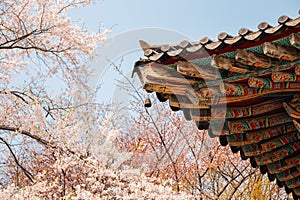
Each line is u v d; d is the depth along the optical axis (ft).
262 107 11.01
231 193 38.04
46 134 21.30
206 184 37.50
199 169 34.68
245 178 37.19
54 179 21.83
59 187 20.83
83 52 24.18
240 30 8.36
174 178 33.45
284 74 9.04
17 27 24.45
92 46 24.07
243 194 39.75
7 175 31.37
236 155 38.60
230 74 9.34
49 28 23.75
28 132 21.74
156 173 26.73
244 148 12.73
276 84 9.45
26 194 19.63
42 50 23.35
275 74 9.01
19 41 23.61
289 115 10.67
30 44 24.54
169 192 19.77
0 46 22.77
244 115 11.15
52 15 23.79
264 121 11.64
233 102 10.70
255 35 8.22
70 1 24.73
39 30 23.77
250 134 12.18
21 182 30.14
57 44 24.21
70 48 24.08
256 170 38.32
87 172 20.88
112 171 18.89
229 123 11.69
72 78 23.44
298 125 10.84
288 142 12.44
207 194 37.52
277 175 13.57
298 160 12.99
